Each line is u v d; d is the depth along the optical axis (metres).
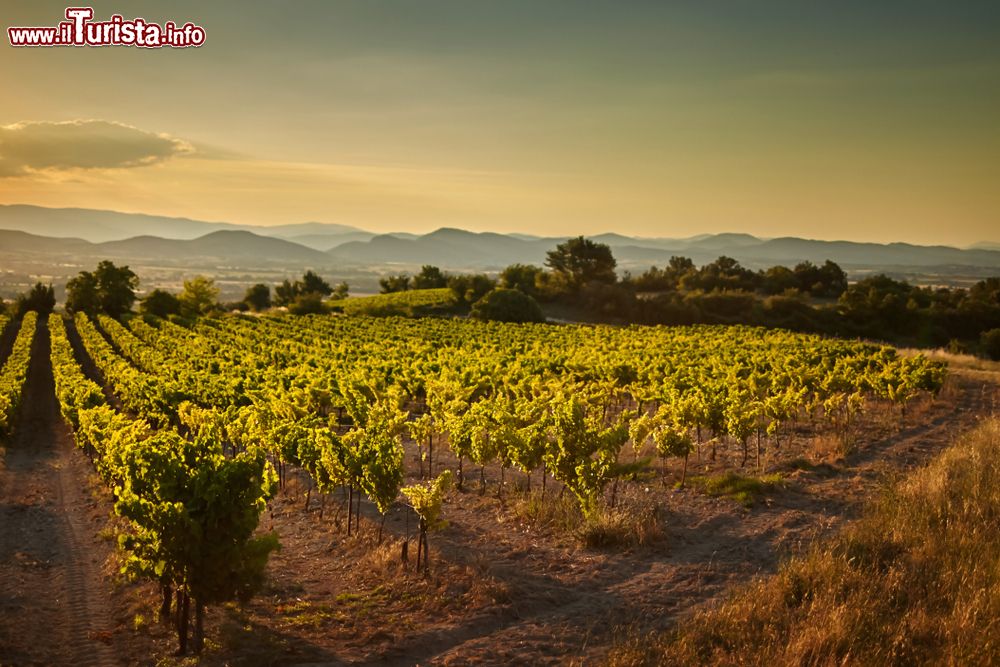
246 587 10.08
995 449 19.89
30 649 10.27
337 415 31.31
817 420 27.86
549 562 13.93
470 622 11.29
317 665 9.91
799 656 9.51
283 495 19.48
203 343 63.06
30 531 16.64
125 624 11.28
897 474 19.09
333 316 100.69
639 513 16.20
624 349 52.47
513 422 18.92
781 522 15.99
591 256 126.12
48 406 40.50
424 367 40.47
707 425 21.22
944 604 11.14
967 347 81.94
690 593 12.48
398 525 16.34
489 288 108.56
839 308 99.81
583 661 10.06
